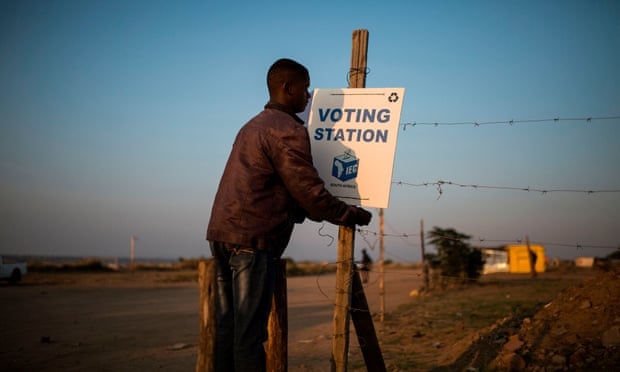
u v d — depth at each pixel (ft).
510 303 36.32
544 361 13.66
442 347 20.33
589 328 14.74
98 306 48.29
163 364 20.86
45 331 31.65
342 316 11.41
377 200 11.42
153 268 164.45
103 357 22.76
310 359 20.31
